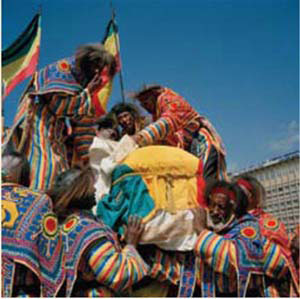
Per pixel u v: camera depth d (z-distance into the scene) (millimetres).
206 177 4121
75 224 2777
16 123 3854
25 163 3094
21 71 5027
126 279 2715
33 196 2756
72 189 2867
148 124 4387
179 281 3125
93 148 3529
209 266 3168
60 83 3904
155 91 4508
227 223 3271
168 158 3312
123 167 3297
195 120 4355
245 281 3055
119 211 3145
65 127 4090
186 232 3162
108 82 4121
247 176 3727
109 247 2762
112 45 5379
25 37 5102
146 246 3131
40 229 2639
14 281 2621
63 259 2691
